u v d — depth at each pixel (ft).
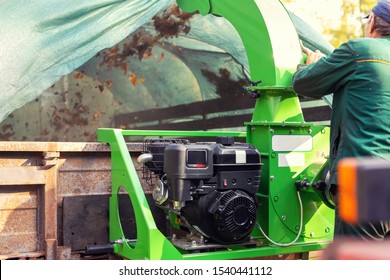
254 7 11.55
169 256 9.98
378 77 9.40
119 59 20.48
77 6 12.91
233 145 10.57
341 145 9.69
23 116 22.41
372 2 23.47
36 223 11.36
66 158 11.69
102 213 11.98
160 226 12.26
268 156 11.00
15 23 12.26
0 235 10.96
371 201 4.02
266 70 11.29
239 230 10.07
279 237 11.05
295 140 11.27
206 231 10.14
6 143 10.90
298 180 11.23
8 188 11.06
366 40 9.68
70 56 13.00
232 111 19.38
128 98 23.22
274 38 11.25
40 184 11.27
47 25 12.58
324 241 11.43
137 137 22.62
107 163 12.10
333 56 9.88
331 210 11.57
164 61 20.54
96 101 23.08
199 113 20.89
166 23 17.48
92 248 11.10
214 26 16.67
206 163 9.98
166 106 22.47
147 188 12.29
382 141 9.25
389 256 4.41
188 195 9.93
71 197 11.66
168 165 9.96
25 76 12.35
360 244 4.60
